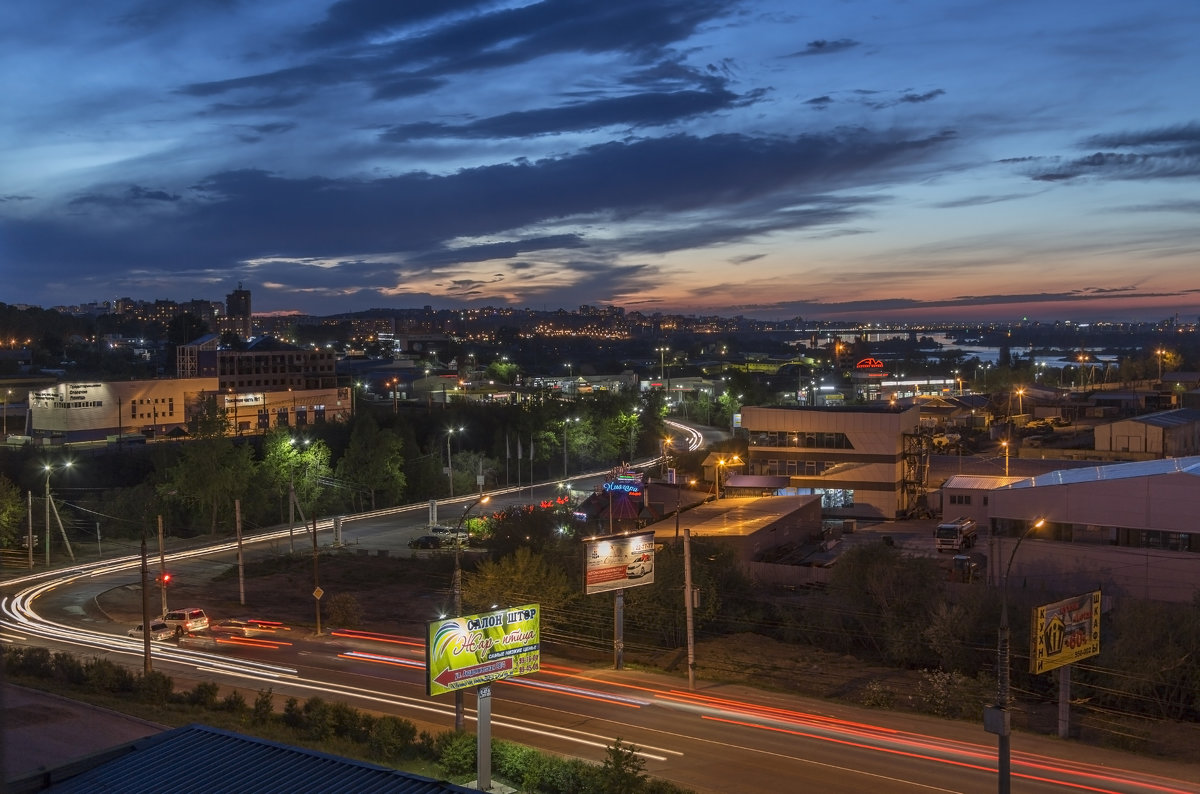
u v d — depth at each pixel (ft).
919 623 185.06
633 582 182.60
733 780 118.21
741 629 209.97
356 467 393.50
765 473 350.43
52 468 367.45
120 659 185.06
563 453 482.69
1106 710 154.81
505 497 409.08
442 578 260.42
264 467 367.86
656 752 129.49
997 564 221.25
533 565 207.31
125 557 298.76
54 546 314.55
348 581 259.60
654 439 572.51
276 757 85.10
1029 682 167.73
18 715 131.75
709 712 150.92
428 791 77.36
